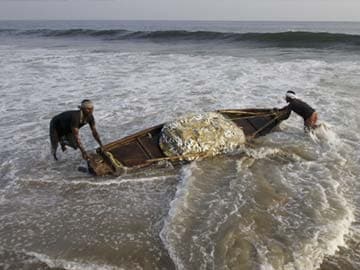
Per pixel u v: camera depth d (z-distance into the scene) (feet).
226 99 36.01
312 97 36.27
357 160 23.18
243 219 17.03
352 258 14.80
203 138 23.57
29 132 28.94
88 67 57.06
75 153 25.30
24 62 63.41
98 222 17.72
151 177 21.74
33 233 17.06
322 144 25.46
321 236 15.84
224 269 14.16
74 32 133.39
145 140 24.64
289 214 17.46
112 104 35.53
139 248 15.76
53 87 43.04
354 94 37.01
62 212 18.67
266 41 90.79
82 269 14.70
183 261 14.70
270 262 14.43
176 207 18.03
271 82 42.98
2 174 22.79
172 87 41.27
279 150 24.21
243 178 20.75
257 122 28.02
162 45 93.97
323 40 85.25
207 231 16.28
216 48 83.20
